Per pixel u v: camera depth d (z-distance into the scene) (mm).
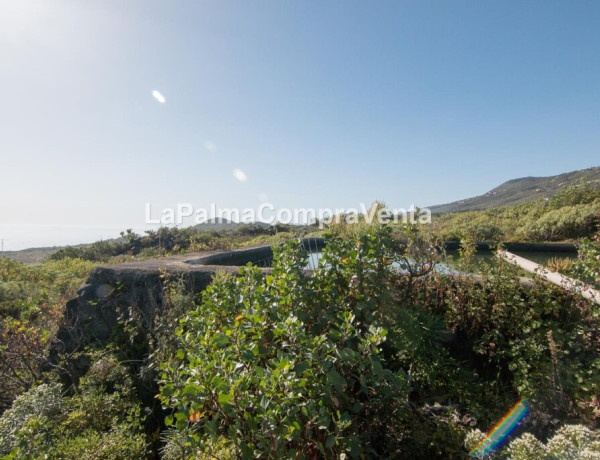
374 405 2459
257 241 12133
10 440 2764
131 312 4609
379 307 3070
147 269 5207
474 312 3420
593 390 2598
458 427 2572
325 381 2027
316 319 2822
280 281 2758
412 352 3135
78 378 4543
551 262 4316
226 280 3365
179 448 2684
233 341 2184
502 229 12516
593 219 10664
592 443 1899
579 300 3080
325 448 1989
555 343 2902
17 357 4625
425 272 3639
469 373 3213
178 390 1918
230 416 1788
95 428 3189
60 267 13469
